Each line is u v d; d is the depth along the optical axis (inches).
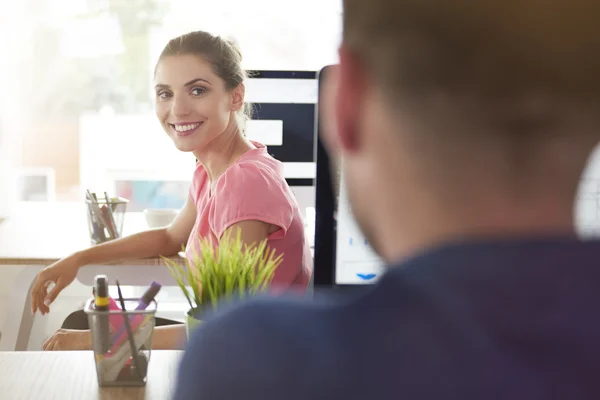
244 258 40.7
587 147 12.7
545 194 12.9
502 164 12.7
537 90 12.1
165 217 89.7
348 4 14.0
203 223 64.4
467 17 12.1
